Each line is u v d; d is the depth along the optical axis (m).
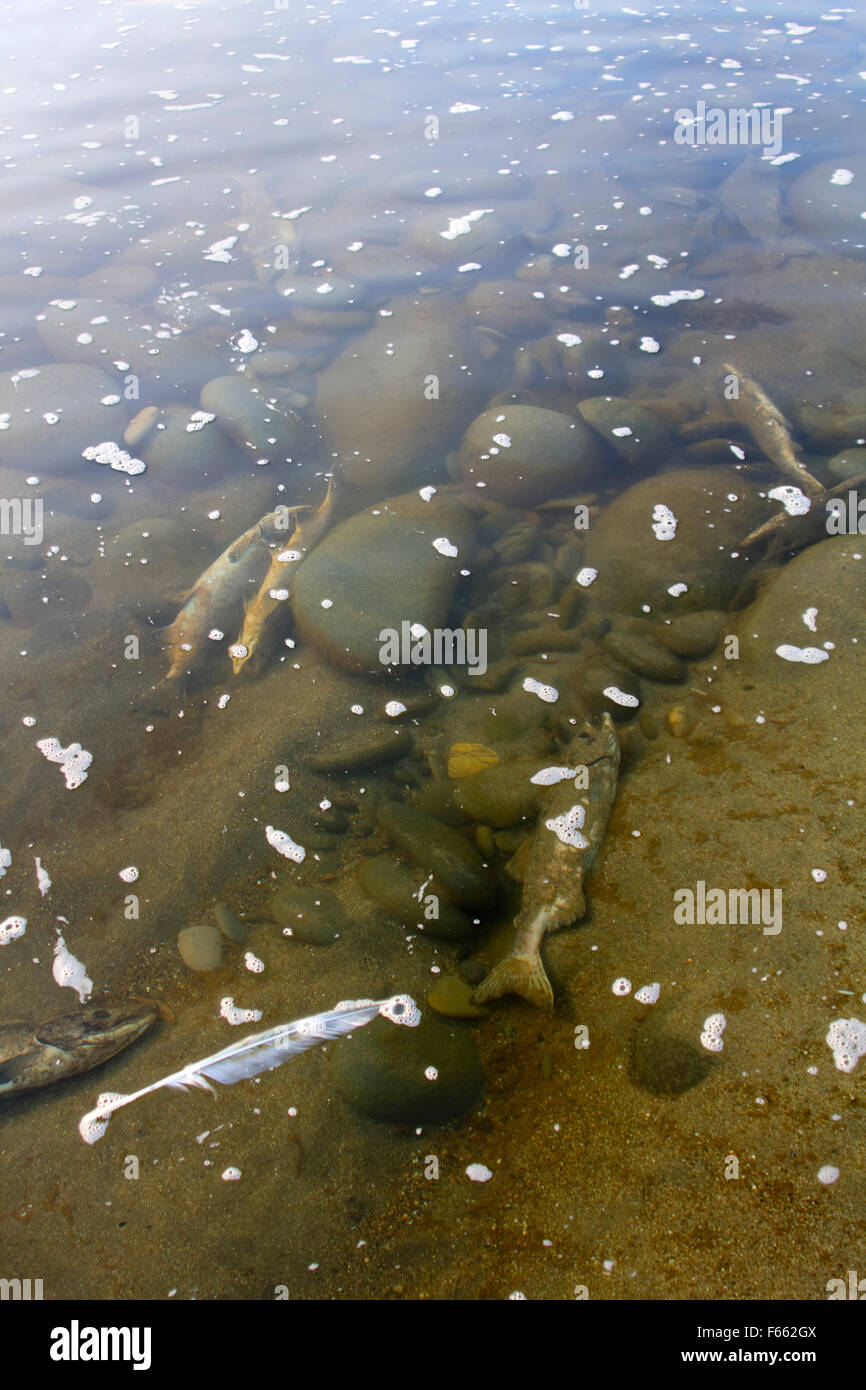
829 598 2.47
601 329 3.49
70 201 4.49
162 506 3.04
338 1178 1.88
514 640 2.65
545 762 2.36
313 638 2.65
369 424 3.20
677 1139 1.82
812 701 2.31
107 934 2.19
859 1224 1.69
